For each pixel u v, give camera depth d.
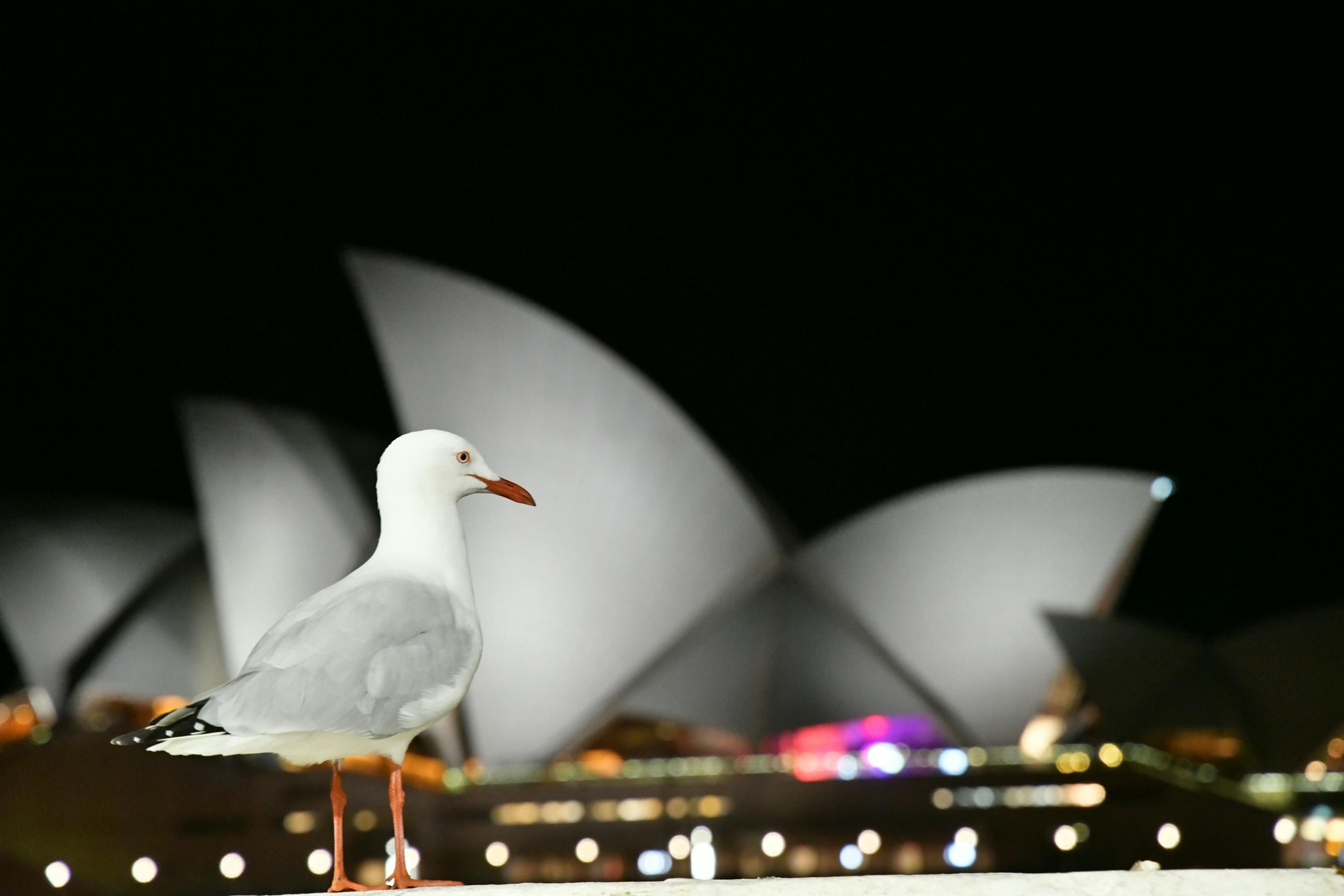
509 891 3.64
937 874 3.62
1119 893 3.54
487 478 4.54
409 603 4.19
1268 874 3.59
